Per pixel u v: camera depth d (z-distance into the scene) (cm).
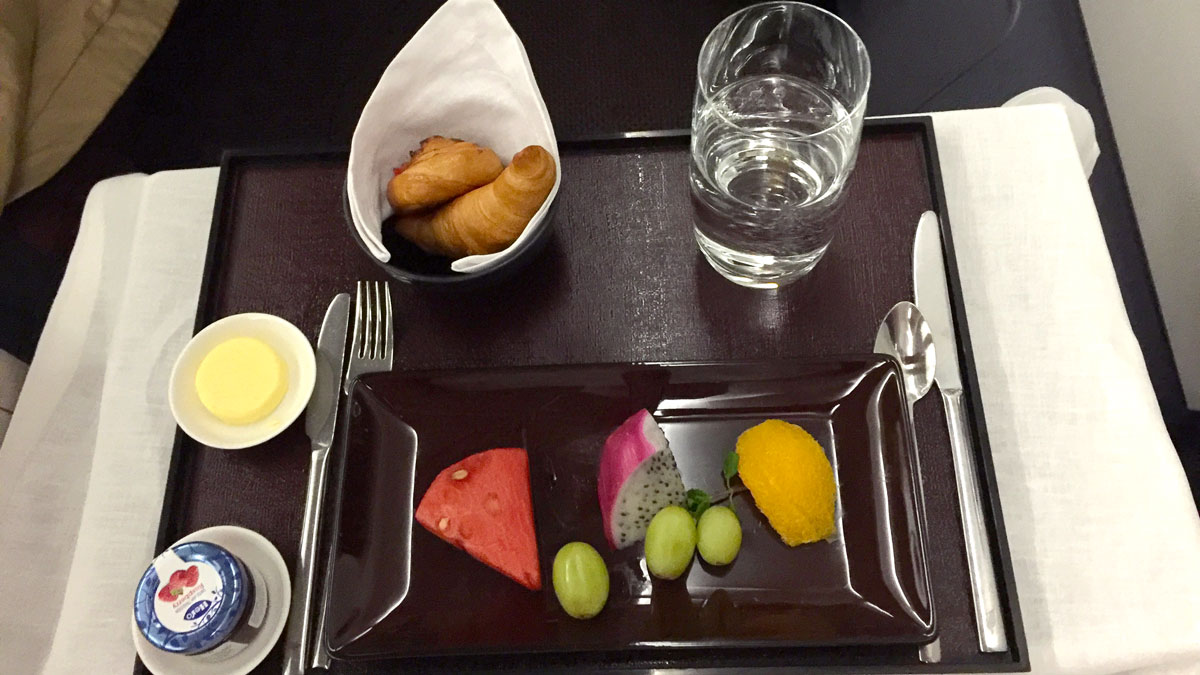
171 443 69
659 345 70
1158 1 118
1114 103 132
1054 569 60
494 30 65
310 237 76
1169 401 121
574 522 61
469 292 70
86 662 61
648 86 125
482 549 58
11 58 114
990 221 73
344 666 58
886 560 57
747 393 64
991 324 69
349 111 130
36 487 72
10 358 90
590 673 56
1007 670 55
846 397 63
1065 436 64
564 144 79
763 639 54
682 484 62
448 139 69
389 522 61
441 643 55
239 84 133
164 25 134
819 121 70
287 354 69
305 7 140
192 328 73
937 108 129
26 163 119
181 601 56
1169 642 57
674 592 58
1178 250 119
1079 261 71
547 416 64
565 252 75
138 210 80
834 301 71
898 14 136
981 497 61
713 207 65
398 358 71
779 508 58
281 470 66
